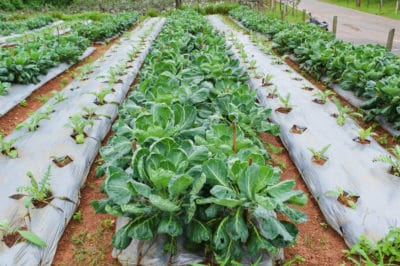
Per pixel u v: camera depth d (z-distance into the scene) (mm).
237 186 2521
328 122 4801
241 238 2287
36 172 3732
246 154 2672
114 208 2492
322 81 7199
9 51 8047
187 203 2414
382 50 7195
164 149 2686
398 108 4379
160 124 3188
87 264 2756
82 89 6414
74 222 3277
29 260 2623
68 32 14891
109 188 2402
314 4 33344
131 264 2533
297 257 2676
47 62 7652
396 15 22516
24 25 16609
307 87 6285
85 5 30094
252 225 2490
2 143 3975
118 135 3324
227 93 4391
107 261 2754
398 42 13594
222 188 2338
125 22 16000
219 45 8234
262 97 5906
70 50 8742
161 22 18266
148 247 2551
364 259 2670
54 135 4516
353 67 6004
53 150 4160
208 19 19875
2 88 6098
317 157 3867
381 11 24547
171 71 5598
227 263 2367
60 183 3520
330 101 5586
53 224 3008
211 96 4680
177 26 11750
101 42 12773
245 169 2342
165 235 2588
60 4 30344
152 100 4125
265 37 12875
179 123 3322
